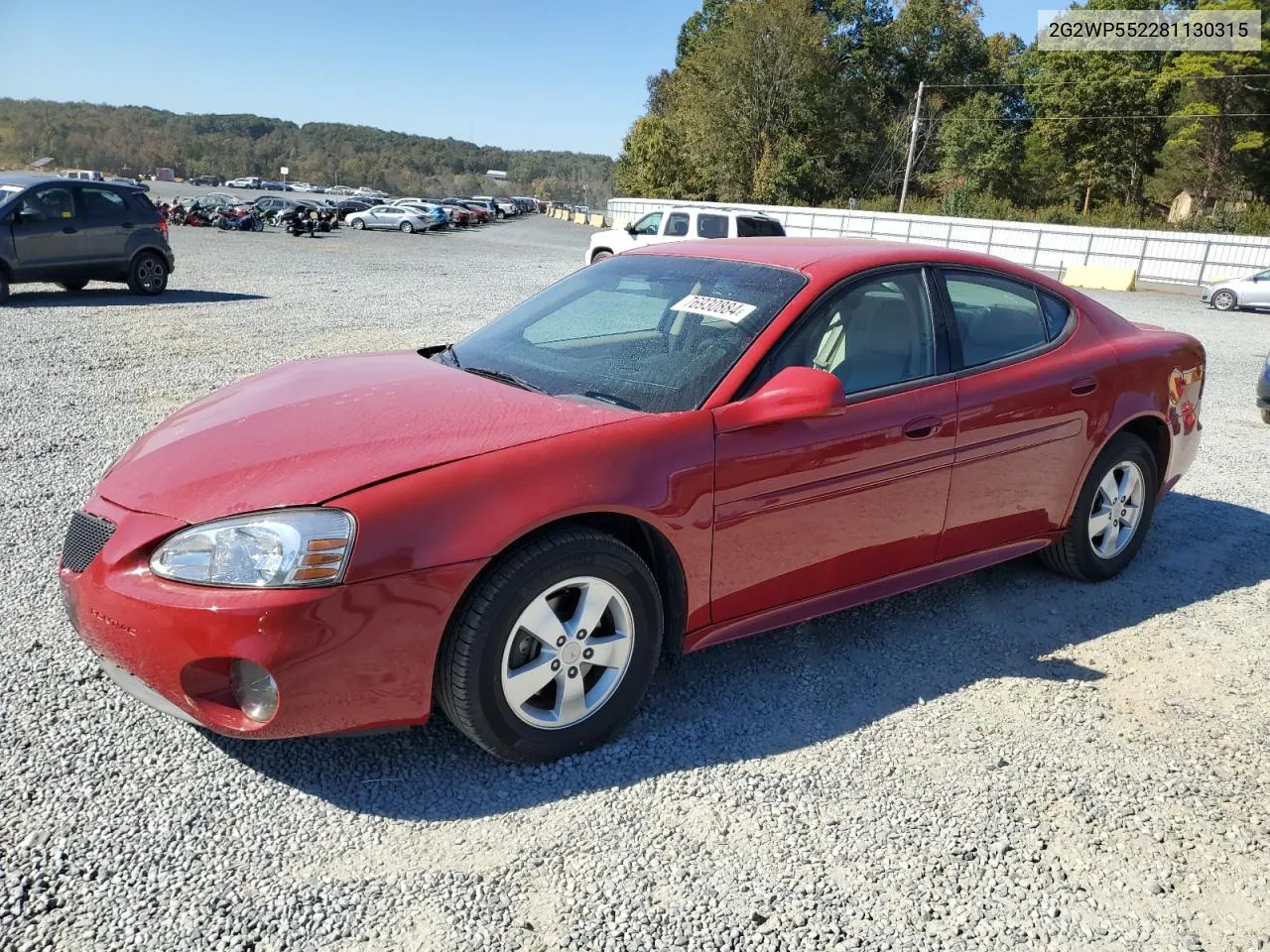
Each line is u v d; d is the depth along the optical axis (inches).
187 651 86.8
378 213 1705.2
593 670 106.6
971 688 124.1
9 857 84.9
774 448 111.7
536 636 98.4
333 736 91.4
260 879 84.0
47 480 196.4
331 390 117.2
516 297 605.3
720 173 2295.8
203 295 557.6
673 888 85.1
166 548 90.0
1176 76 1897.1
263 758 102.7
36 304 484.4
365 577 87.8
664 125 2497.5
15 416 249.8
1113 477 157.9
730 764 104.9
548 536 97.3
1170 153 1925.4
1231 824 97.7
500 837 91.3
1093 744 111.8
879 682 125.0
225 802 94.7
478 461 95.6
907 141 2539.4
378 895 82.6
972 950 79.3
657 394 112.8
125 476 102.2
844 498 119.4
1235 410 339.0
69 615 99.2
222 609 85.4
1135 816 98.4
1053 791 102.0
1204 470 245.1
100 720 108.3
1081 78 2140.7
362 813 94.0
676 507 104.5
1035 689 124.4
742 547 111.8
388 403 110.7
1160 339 164.1
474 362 131.3
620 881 85.7
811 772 103.8
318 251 1013.2
